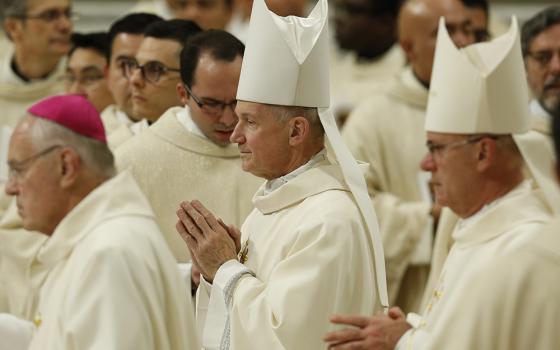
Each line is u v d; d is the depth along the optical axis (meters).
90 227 13.60
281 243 14.16
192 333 14.05
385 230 21.38
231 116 16.88
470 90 14.80
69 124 13.90
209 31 17.08
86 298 13.12
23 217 14.03
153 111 18.92
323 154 14.61
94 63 21.86
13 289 19.05
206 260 14.41
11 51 26.47
